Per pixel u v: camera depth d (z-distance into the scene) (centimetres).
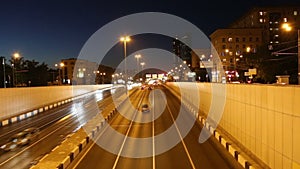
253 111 1418
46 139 2130
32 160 1611
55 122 2923
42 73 9850
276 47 8219
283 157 1079
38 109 3738
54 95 4694
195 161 1498
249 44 12175
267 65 6788
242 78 9200
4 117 3014
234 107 1788
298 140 962
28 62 9594
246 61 8812
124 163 1495
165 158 1571
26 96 3647
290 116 1023
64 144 1783
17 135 2038
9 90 3180
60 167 1351
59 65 9762
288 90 1038
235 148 1600
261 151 1305
